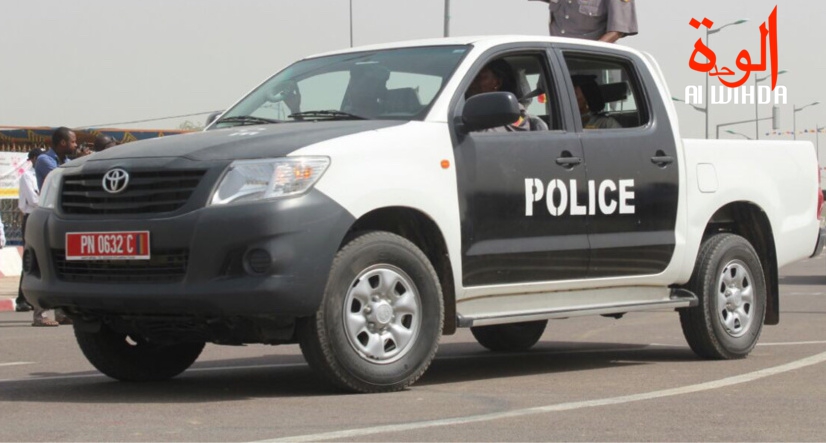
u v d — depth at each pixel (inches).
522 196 353.7
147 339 348.2
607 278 380.5
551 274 362.9
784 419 278.1
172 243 304.2
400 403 302.0
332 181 309.1
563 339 509.7
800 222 453.4
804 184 456.4
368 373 316.8
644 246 387.9
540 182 358.9
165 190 309.3
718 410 290.8
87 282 320.2
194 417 281.4
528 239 355.6
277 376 372.5
